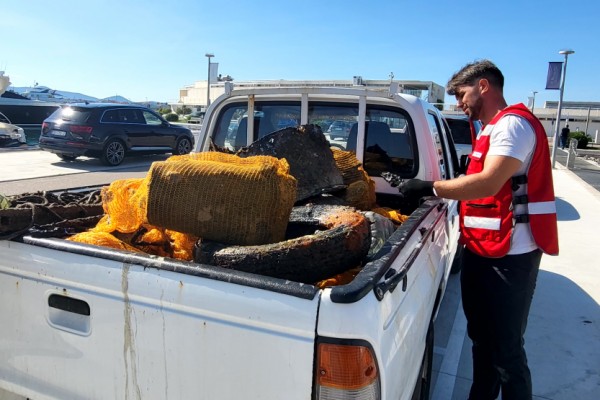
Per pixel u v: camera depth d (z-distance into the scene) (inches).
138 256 68.3
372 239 90.8
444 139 169.5
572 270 241.3
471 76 105.1
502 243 99.3
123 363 70.0
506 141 92.2
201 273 63.5
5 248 78.3
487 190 93.0
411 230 83.4
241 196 77.5
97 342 71.6
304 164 109.2
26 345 79.1
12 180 458.3
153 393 68.5
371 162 145.6
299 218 88.0
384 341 61.6
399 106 140.7
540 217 97.8
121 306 68.7
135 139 596.7
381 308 61.0
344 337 56.7
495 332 104.2
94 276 70.2
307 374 58.5
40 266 75.1
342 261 73.4
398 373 68.9
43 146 568.7
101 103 597.3
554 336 167.5
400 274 66.1
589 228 334.0
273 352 59.9
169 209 78.4
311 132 112.3
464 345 160.9
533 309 190.9
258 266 70.0
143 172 539.2
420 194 106.3
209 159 90.1
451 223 148.9
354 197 116.8
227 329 62.0
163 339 66.3
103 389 72.7
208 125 157.6
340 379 57.2
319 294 58.3
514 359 104.7
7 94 1064.8
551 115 2566.4
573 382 138.8
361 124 140.2
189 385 65.7
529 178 96.9
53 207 99.3
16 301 78.9
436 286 109.3
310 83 164.2
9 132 728.3
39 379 78.7
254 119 154.7
